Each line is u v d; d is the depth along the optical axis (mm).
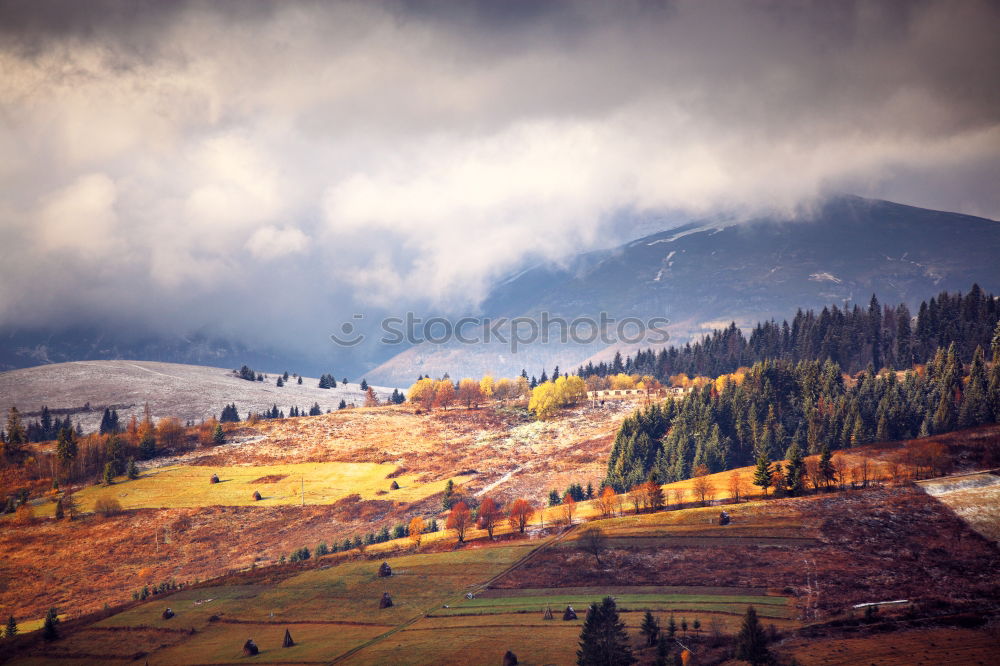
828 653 97312
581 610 118062
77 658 121938
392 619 122438
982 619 107375
